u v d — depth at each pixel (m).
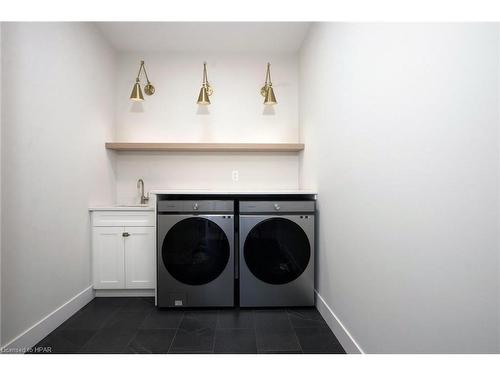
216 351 1.53
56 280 1.78
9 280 1.40
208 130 2.93
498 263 0.67
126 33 2.52
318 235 2.11
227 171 2.94
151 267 2.26
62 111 1.85
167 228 2.06
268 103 2.73
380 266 1.19
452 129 0.79
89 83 2.24
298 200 2.16
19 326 1.47
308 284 2.08
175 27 2.44
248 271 2.07
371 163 1.26
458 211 0.78
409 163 0.99
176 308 2.09
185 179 2.91
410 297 0.99
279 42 2.72
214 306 2.08
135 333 1.72
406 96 1.00
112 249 2.24
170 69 2.90
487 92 0.69
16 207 1.44
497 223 0.67
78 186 2.05
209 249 2.08
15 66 1.44
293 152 2.96
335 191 1.73
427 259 0.90
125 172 2.87
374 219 1.24
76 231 2.02
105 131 2.57
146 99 2.89
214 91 2.93
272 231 2.08
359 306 1.39
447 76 0.81
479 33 0.71
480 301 0.71
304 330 1.77
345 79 1.56
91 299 2.22
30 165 1.54
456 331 0.79
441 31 0.84
